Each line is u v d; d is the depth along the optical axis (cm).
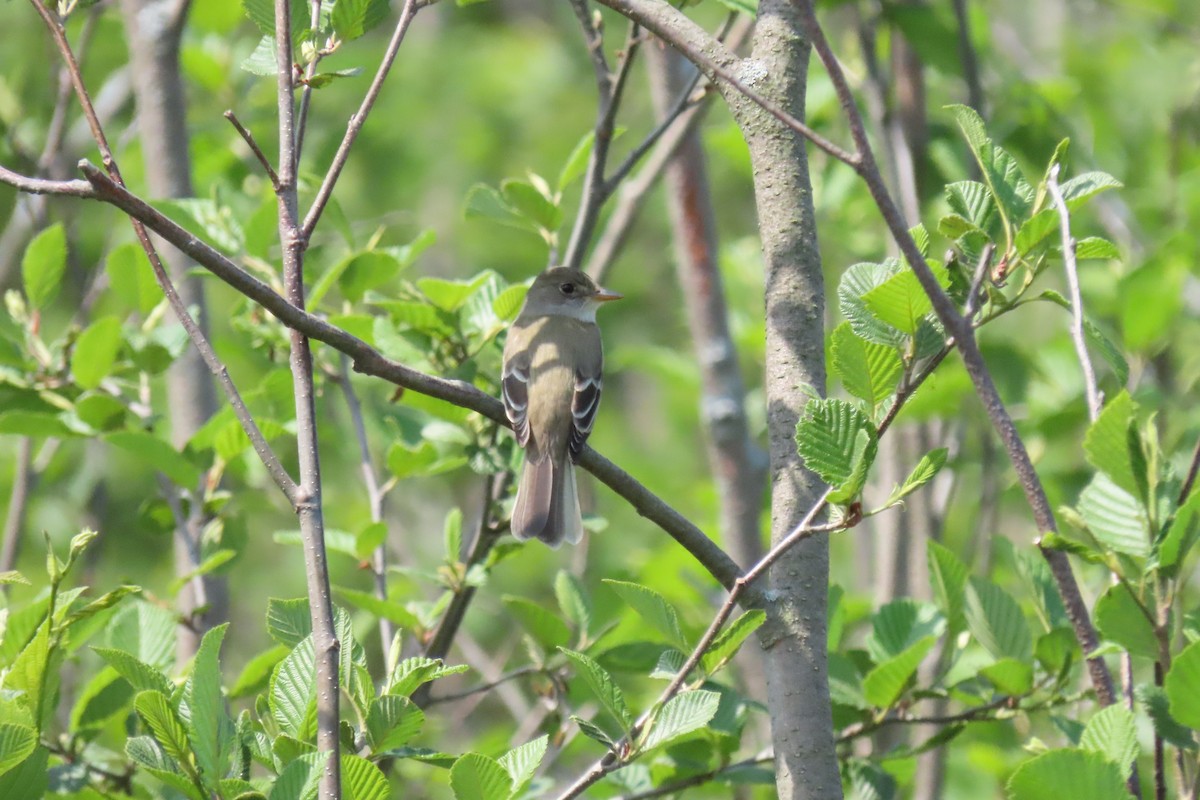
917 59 1382
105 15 1691
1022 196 690
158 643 894
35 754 637
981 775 1232
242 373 1516
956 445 1306
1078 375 1436
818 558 680
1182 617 717
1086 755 583
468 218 1090
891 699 856
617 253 1306
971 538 1266
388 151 2266
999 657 878
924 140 1380
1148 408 1264
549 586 1989
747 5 884
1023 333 1642
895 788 880
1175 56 1714
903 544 1262
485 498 999
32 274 1009
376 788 584
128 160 1570
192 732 607
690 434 2059
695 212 1346
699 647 618
